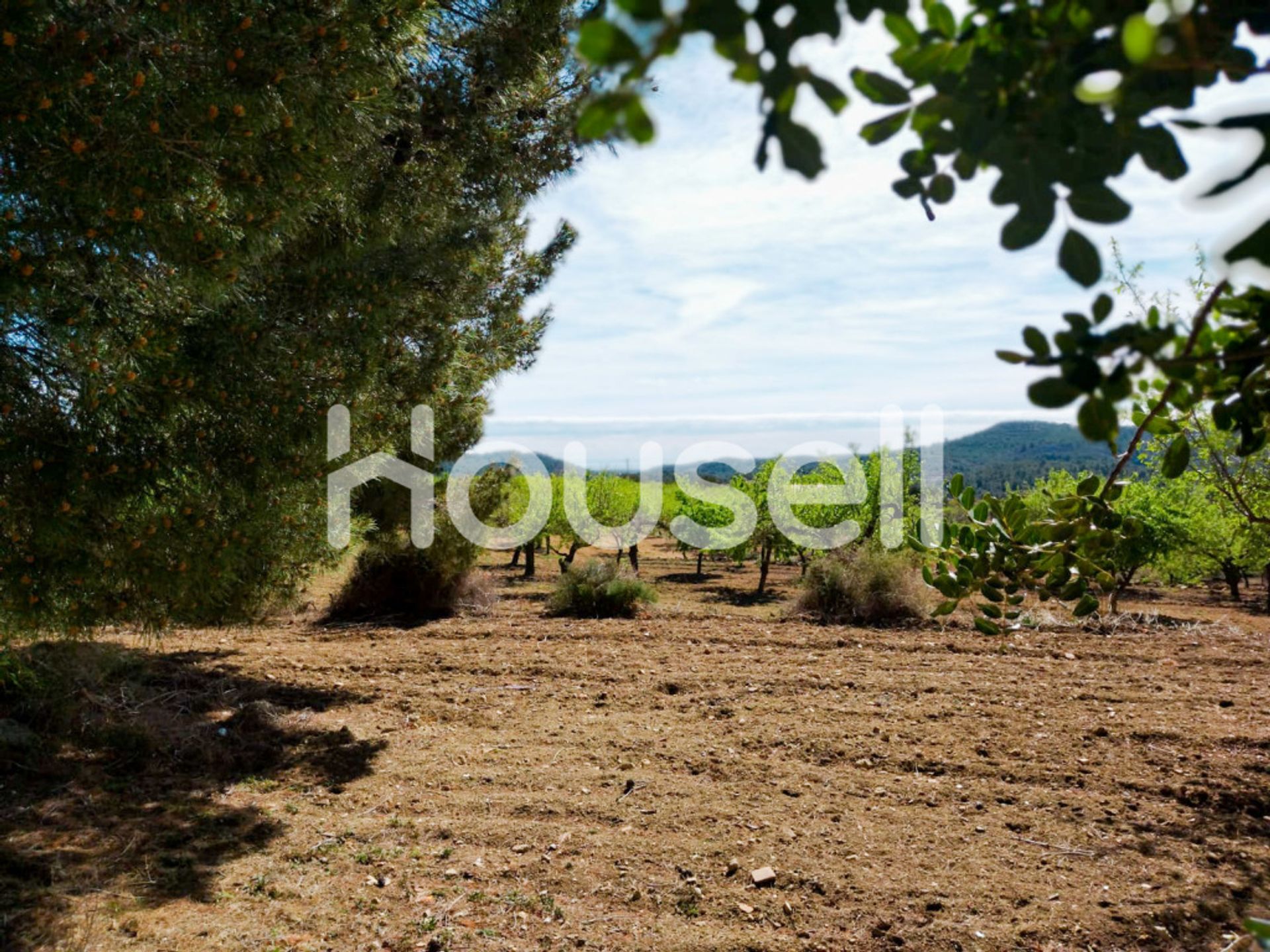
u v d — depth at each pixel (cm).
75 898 325
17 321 326
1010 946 302
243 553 411
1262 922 92
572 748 516
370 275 533
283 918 321
